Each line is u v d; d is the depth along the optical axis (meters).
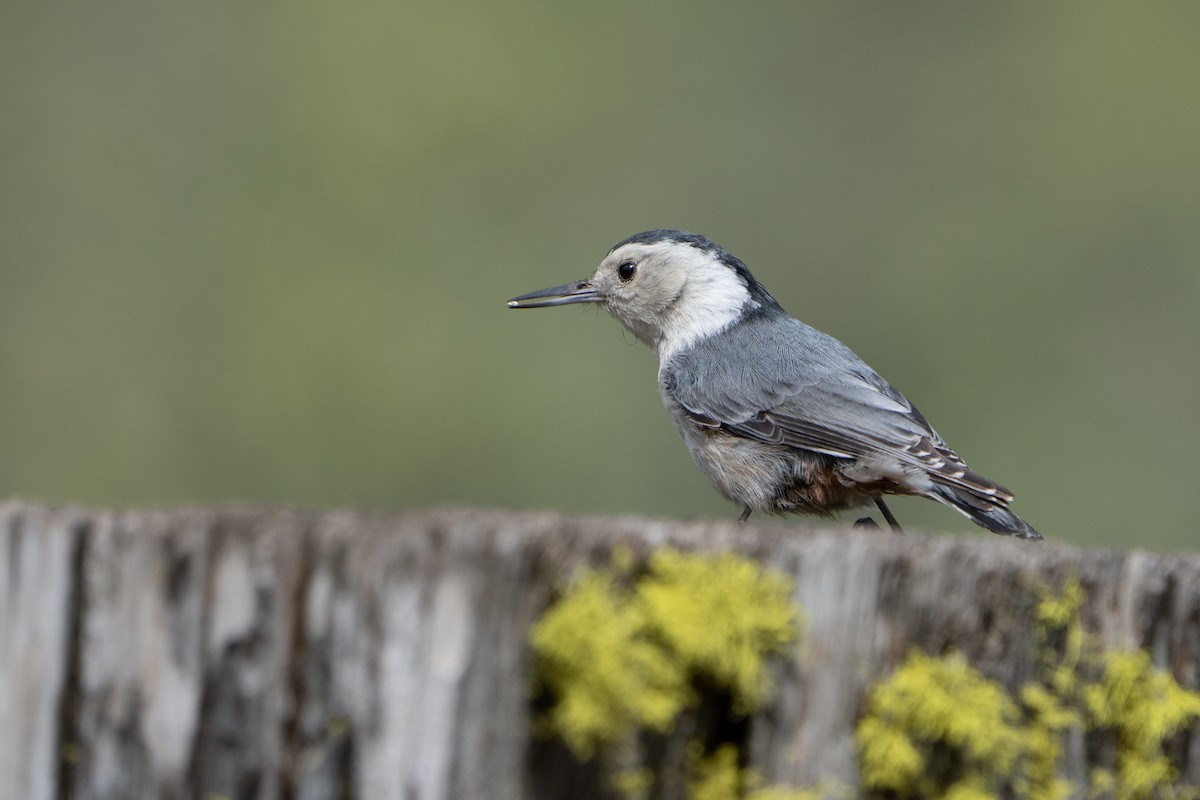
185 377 15.37
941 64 16.58
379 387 15.33
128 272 15.68
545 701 3.60
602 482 15.03
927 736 3.81
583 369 15.40
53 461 15.06
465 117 16.22
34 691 3.64
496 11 16.53
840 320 16.16
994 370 15.52
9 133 15.80
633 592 3.64
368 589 3.57
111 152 15.98
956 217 16.14
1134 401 15.24
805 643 3.73
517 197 16.34
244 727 3.58
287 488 15.09
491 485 15.13
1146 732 4.10
